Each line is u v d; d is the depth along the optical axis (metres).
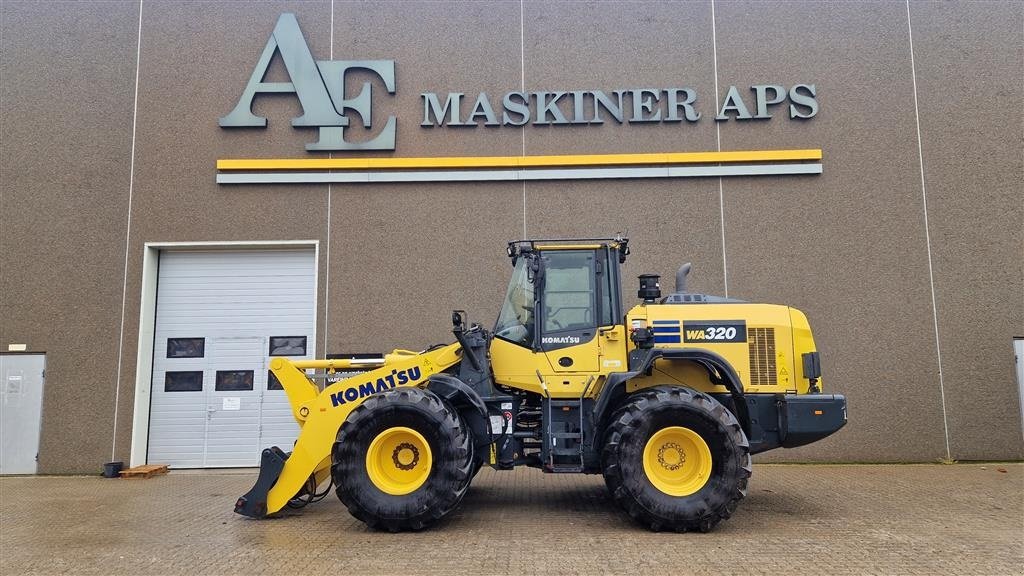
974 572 4.47
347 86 10.48
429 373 6.33
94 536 5.67
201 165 10.28
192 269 10.35
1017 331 9.68
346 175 10.20
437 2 10.52
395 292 10.03
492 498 7.17
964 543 5.21
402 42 10.48
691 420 5.55
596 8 10.51
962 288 9.78
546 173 10.18
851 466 9.35
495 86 10.44
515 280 6.65
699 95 10.36
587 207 10.13
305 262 10.35
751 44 10.41
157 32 10.48
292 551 5.06
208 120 10.35
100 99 10.35
